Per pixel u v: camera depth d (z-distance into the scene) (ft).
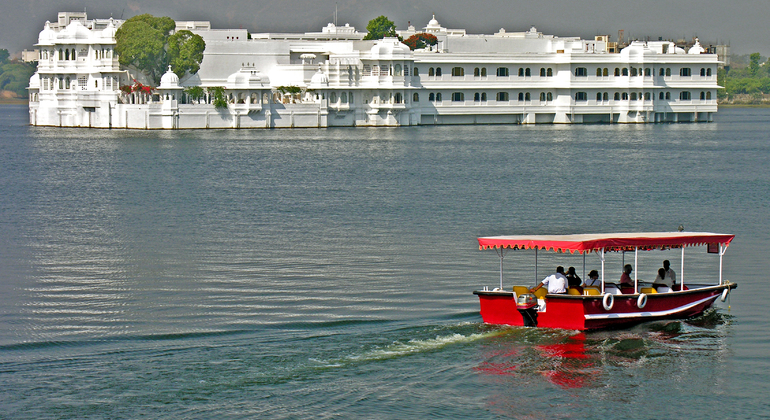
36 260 187.83
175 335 133.59
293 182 327.88
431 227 229.66
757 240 210.59
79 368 119.65
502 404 110.52
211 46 655.35
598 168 382.01
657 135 592.60
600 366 122.31
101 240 210.59
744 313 146.51
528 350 127.24
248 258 189.06
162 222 237.04
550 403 111.34
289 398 111.14
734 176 353.72
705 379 118.32
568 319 135.54
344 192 299.79
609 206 270.26
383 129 643.04
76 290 161.58
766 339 133.28
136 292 159.74
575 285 144.15
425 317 143.02
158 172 359.66
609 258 188.44
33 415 106.01
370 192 299.99
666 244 145.38
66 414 106.32
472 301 153.07
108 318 142.72
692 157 435.12
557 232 224.12
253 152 446.19
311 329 136.67
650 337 133.90
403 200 280.51
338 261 185.98
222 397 111.24
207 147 474.08
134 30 616.80
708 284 156.25
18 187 313.12
